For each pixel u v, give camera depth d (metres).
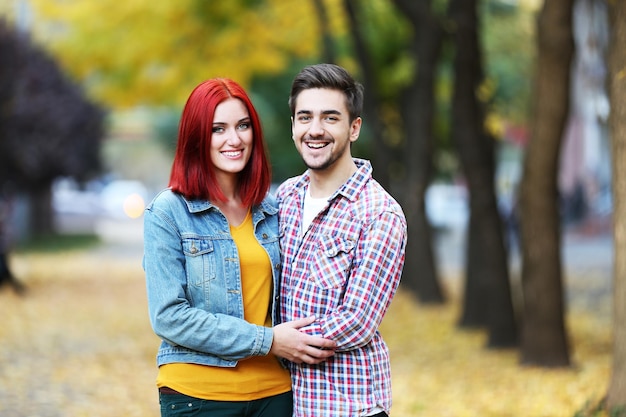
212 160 4.33
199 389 4.20
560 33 10.13
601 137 38.97
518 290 16.83
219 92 4.33
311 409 4.24
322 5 16.56
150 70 20.75
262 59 18.50
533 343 10.89
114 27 19.00
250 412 4.27
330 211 4.29
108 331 13.94
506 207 31.39
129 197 49.09
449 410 8.69
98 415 8.42
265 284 4.35
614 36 7.09
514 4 22.36
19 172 23.72
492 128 17.02
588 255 27.94
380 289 4.18
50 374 10.39
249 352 4.11
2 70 20.81
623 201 7.07
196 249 4.23
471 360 11.60
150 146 66.25
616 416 6.89
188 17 17.80
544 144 10.54
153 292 4.18
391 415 8.51
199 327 4.11
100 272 23.56
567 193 40.03
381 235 4.18
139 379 10.23
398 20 20.97
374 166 18.08
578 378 10.06
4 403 8.81
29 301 17.28
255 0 17.45
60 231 39.00
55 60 24.36
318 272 4.22
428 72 16.22
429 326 14.98
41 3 20.30
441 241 37.25
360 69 17.52
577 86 18.77
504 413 8.52
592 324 14.97
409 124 17.50
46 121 23.38
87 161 30.44
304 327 4.16
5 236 18.36
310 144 4.28
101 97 24.39
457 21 12.47
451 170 30.41
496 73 25.08
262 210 4.47
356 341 4.15
